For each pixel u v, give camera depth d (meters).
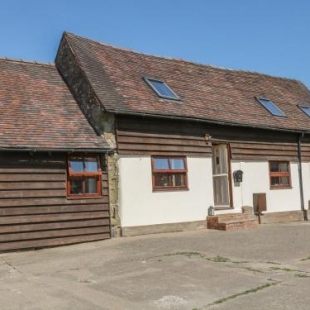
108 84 13.87
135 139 13.44
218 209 15.48
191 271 8.27
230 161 15.95
